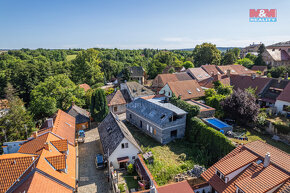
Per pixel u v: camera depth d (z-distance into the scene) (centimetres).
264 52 7806
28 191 1529
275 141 3020
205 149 3031
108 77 9750
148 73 10150
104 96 4041
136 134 3709
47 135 2597
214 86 5159
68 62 9519
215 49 9381
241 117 3362
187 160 2800
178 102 3850
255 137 3134
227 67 7138
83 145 3403
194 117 3416
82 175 2600
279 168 1767
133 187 2328
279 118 3622
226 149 2678
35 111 4231
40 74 7075
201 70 6762
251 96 3562
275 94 4284
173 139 3416
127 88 5412
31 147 2389
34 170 1802
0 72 7112
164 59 10606
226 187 1880
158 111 3525
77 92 5109
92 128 4131
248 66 8050
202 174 2158
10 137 3228
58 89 4619
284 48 8800
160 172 2436
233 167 1948
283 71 5969
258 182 1694
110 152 2644
